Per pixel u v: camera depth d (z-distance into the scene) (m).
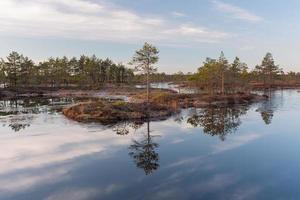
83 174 17.78
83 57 134.50
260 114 44.59
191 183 16.25
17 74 97.69
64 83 123.06
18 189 15.63
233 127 33.75
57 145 25.02
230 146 24.73
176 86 128.75
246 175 17.56
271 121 37.72
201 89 93.25
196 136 28.83
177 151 23.16
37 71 110.69
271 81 134.62
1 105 57.44
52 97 80.62
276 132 30.53
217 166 19.25
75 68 122.56
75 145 25.00
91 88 109.50
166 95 64.00
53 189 15.57
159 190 15.28
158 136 28.91
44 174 17.86
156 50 57.81
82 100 69.31
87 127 33.78
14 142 26.06
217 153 22.53
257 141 26.48
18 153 22.45
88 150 23.38
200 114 45.53
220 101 63.09
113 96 83.94
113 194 14.84
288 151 22.95
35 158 21.17
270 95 82.62
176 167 19.06
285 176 17.36
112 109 41.97
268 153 22.38
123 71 140.38
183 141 26.67
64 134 29.64
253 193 14.92
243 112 47.41
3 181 16.77
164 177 17.20
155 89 101.31
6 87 97.62
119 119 39.69
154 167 19.06
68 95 89.00
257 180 16.73
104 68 134.00
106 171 18.33
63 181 16.69
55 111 47.78
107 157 21.47
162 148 24.16
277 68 123.94
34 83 111.69
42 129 32.34
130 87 114.44
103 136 28.80
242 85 98.56
